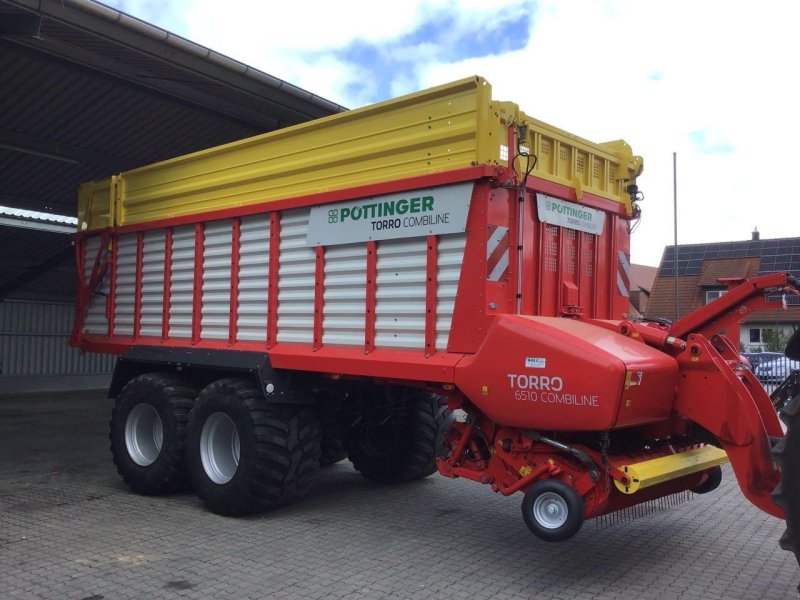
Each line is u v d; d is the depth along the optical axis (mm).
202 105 9680
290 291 5812
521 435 4594
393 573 4605
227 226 6363
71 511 6082
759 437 4168
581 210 5395
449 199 4770
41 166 11070
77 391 17094
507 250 4715
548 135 5078
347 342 5391
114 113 9758
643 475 4164
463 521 5852
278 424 5754
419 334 4953
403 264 5059
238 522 5758
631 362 4137
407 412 6977
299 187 5793
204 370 6551
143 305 7262
